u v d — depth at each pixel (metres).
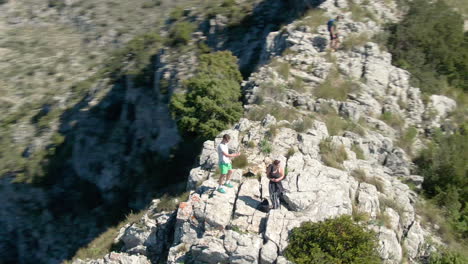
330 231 15.34
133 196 32.81
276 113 22.66
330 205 16.75
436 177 22.72
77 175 37.16
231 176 18.12
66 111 42.06
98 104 40.19
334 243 15.20
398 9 30.91
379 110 24.97
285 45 28.17
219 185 17.17
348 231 15.51
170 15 47.44
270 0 40.41
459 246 19.95
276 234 15.69
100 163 36.53
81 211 35.00
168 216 18.48
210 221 16.33
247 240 15.47
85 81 44.75
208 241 15.84
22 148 40.12
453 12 30.17
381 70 26.53
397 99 25.75
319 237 15.39
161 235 18.16
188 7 47.47
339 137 21.64
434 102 26.09
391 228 17.78
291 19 35.97
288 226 15.89
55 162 38.41
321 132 21.53
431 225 20.55
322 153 20.23
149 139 35.00
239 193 17.31
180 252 16.14
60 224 34.94
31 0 59.53
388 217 18.12
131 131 36.97
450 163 22.94
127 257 17.75
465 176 22.70
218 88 25.19
